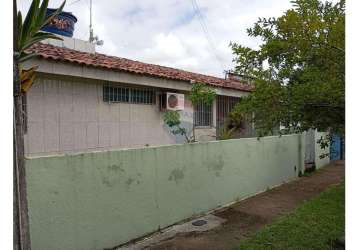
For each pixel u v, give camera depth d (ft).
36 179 13.26
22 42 8.27
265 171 30.53
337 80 13.10
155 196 18.76
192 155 21.57
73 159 14.61
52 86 20.76
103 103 23.98
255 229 19.75
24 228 7.67
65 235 14.32
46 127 20.40
